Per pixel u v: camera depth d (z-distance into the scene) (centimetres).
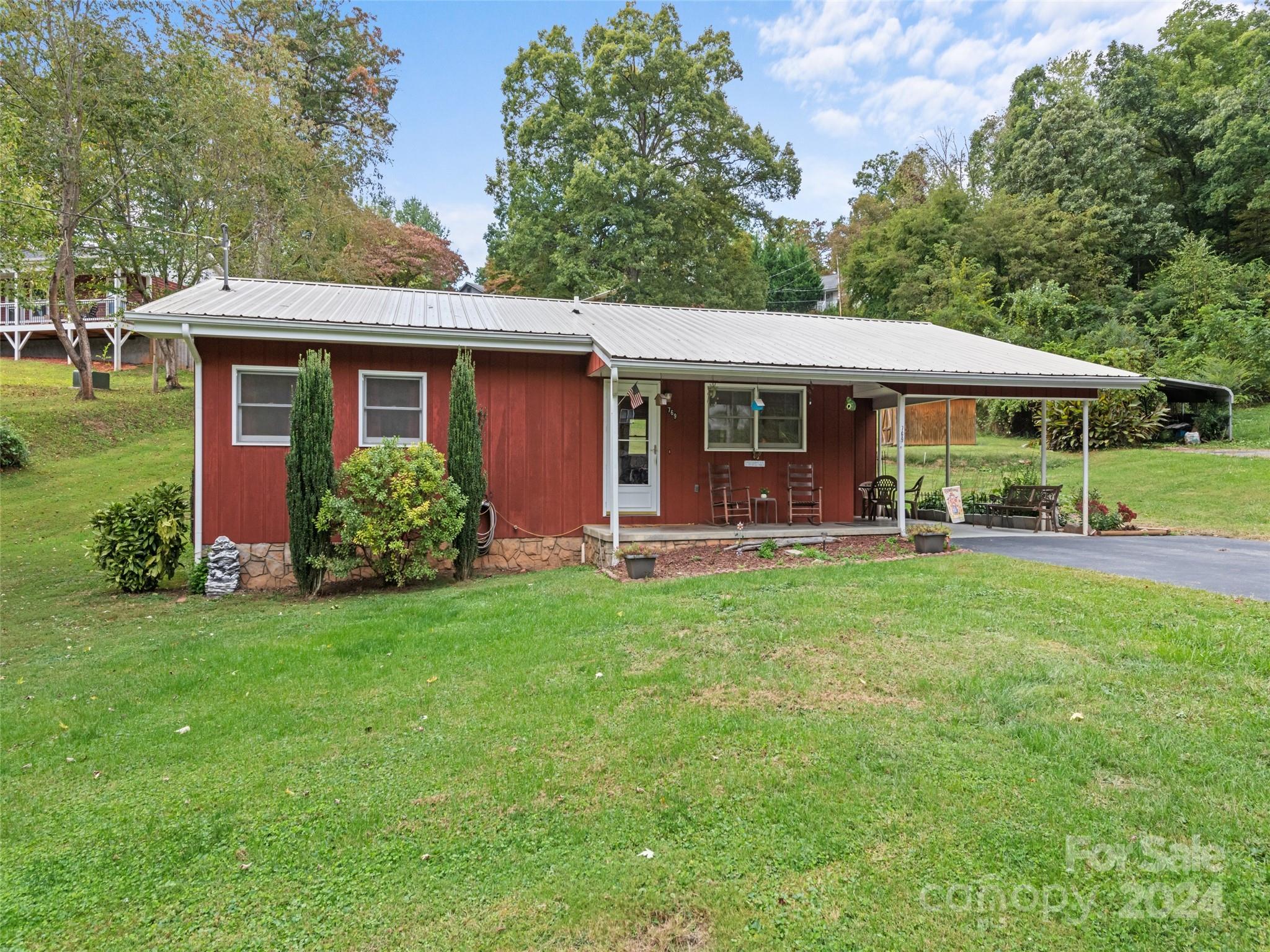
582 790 312
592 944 222
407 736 377
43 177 1823
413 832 287
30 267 2223
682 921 230
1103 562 751
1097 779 304
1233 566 712
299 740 376
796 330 1146
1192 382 1830
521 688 436
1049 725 352
